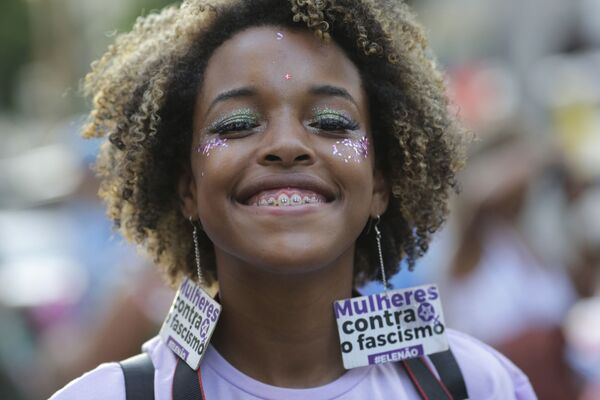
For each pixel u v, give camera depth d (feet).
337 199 9.11
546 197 18.54
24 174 43.09
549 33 35.42
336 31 9.43
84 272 18.83
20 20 95.76
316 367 9.43
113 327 15.57
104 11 58.29
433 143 10.06
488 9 38.99
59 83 61.93
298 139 8.91
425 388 9.63
